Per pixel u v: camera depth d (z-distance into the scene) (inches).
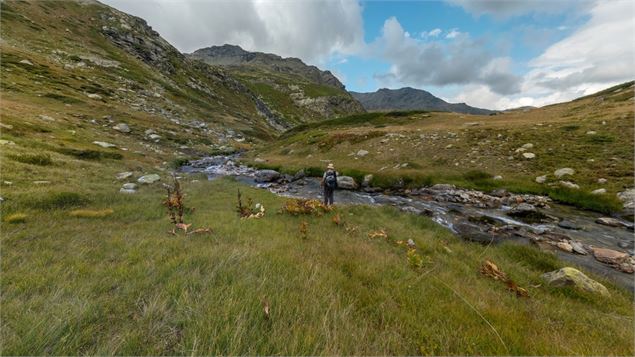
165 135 2003.0
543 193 757.3
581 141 973.2
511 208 694.5
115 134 1605.6
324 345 139.6
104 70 3004.4
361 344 147.2
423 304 208.2
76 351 130.3
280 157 1637.6
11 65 2028.8
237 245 298.2
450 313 197.0
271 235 371.2
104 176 730.2
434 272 293.1
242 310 156.3
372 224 508.4
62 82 2177.7
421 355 150.6
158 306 160.9
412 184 935.0
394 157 1206.3
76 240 290.2
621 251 451.2
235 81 6210.6
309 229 435.5
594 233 526.6
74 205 442.6
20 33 2812.5
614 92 2034.9
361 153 1317.7
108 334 142.3
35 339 130.1
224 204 612.7
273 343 136.8
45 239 285.0
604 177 732.7
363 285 233.9
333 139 1596.9
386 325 167.9
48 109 1550.2
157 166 1179.3
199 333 137.2
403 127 1903.3
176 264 226.8
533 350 158.1
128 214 438.3
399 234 455.2
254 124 4311.0
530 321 203.5
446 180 917.2
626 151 829.2
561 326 206.1
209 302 165.6
